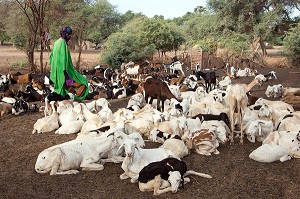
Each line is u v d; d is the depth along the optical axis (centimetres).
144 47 3784
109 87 2011
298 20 4291
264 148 905
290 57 3503
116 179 816
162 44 3909
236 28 4191
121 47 3525
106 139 901
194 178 812
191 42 4519
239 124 1136
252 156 923
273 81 2527
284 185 778
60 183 799
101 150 889
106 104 1430
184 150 931
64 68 1409
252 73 2894
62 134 1170
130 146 783
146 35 3884
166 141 938
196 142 966
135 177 790
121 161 909
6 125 1338
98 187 778
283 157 905
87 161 867
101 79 2398
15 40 3569
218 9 4188
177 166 748
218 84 2172
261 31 3869
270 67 3656
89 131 1038
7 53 4800
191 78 2209
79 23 3659
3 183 805
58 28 3603
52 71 1425
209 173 845
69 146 863
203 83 2253
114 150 916
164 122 1087
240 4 4047
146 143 1045
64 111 1259
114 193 747
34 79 2094
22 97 1731
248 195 735
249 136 1073
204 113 1213
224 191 752
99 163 891
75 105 1312
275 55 4588
